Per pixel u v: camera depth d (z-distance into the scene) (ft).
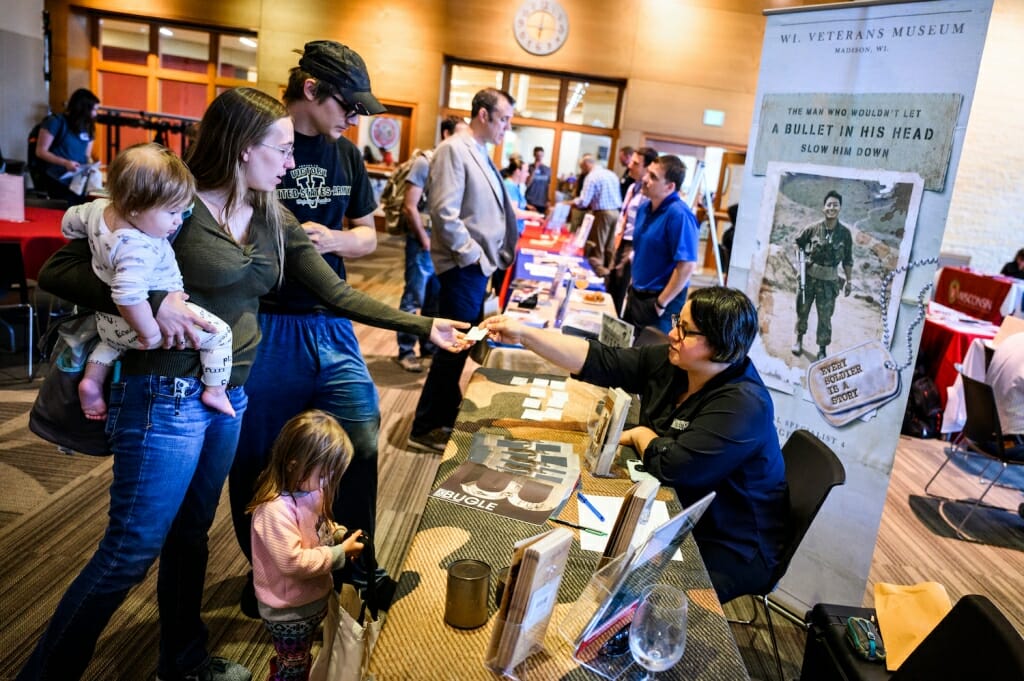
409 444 12.39
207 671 6.38
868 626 5.89
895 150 7.46
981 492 13.56
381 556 8.95
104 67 36.35
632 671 3.83
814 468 6.82
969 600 4.46
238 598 7.91
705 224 38.11
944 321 17.08
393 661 3.66
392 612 4.02
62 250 4.91
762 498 6.53
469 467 5.88
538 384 8.21
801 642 8.28
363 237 7.33
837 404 8.24
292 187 6.88
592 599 3.96
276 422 7.02
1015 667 3.88
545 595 3.69
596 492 5.77
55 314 14.97
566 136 38.09
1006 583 10.32
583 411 7.43
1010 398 12.54
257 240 5.57
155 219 4.60
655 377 7.38
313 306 6.93
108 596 5.12
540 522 5.10
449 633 3.90
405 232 16.60
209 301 5.32
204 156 5.18
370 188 7.72
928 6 7.03
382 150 37.35
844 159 7.90
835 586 8.45
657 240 14.64
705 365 6.46
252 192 5.53
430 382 12.23
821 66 8.00
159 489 5.15
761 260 8.86
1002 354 12.79
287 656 5.87
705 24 35.63
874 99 7.58
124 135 36.14
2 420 11.75
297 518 5.66
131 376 5.05
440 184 11.02
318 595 5.76
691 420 6.51
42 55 29.01
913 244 7.44
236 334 5.54
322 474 5.65
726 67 36.11
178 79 36.99
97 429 5.24
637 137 36.91
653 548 3.84
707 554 6.49
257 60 35.91
